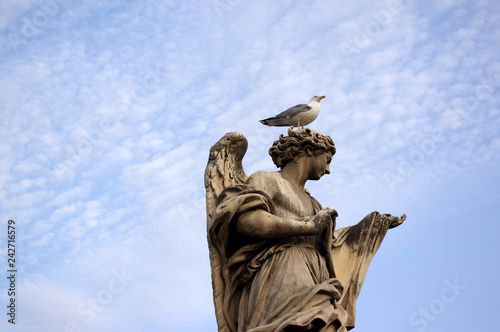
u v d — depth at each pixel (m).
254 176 6.51
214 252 6.30
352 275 6.72
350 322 6.52
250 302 6.05
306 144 6.67
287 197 6.45
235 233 6.27
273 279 6.09
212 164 6.60
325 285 6.05
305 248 6.32
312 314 5.82
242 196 6.12
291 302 5.93
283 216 6.38
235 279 6.24
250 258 6.26
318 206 6.75
